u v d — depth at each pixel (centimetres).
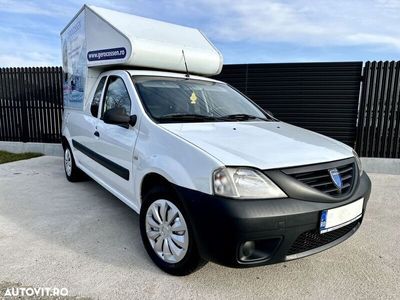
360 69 643
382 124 647
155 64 396
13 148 842
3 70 818
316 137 317
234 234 215
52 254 298
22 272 267
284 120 699
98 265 280
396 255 311
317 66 663
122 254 301
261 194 223
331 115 672
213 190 223
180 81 381
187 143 250
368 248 324
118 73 379
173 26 480
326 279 268
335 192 249
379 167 650
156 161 268
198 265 255
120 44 379
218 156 231
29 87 808
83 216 392
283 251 228
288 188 227
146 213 287
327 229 241
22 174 603
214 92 392
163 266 270
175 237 260
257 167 227
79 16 463
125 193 340
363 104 650
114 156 349
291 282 263
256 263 226
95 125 404
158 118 304
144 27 426
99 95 415
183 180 239
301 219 225
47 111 807
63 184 533
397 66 621
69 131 518
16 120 834
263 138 279
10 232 344
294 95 685
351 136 669
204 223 225
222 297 241
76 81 490
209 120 325
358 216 274
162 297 239
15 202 441
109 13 426
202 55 446
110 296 239
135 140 308
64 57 559
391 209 439
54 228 356
